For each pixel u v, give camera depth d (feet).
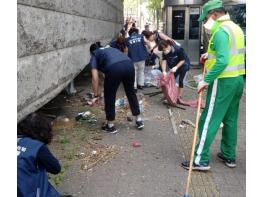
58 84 19.44
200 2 52.85
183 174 16.92
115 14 51.88
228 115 17.28
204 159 17.10
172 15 53.98
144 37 37.37
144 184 15.98
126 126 24.00
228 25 16.10
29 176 10.87
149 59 38.11
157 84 36.19
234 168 17.62
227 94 16.35
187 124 24.47
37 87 15.64
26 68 14.21
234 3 47.57
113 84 21.74
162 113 27.53
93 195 15.07
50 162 11.39
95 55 22.09
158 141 21.29
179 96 30.14
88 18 28.96
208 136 16.81
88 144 20.62
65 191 15.35
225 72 16.16
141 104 29.07
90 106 28.32
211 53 16.56
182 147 20.34
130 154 19.30
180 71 30.04
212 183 16.06
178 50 29.53
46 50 17.13
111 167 17.69
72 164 17.97
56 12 18.98
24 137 11.44
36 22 15.58
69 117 25.52
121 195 15.07
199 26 53.57
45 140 11.80
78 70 25.16
